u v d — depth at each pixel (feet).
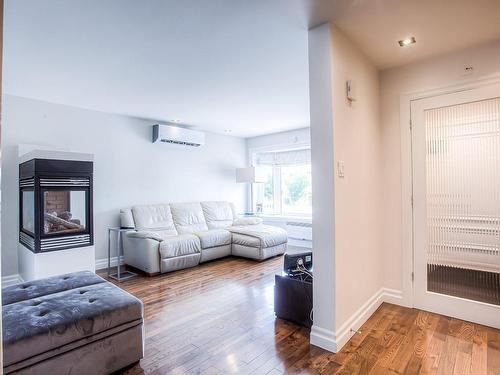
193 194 18.47
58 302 6.17
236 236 16.17
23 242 11.23
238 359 6.50
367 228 8.55
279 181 20.65
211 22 6.86
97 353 5.76
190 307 9.34
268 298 10.07
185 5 6.18
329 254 6.80
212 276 12.71
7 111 11.74
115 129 14.93
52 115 12.88
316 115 6.97
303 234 18.42
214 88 11.25
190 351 6.82
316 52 6.98
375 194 9.21
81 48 8.04
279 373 6.01
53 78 10.13
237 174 20.27
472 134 8.24
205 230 16.43
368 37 7.57
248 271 13.48
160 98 12.45
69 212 10.86
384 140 9.65
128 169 15.39
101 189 14.37
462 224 8.41
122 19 6.70
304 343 7.13
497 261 7.92
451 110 8.54
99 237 14.28
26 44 7.79
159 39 7.63
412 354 6.64
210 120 16.43
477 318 8.09
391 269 9.53
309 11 6.41
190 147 17.92
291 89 11.42
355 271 7.75
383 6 6.23
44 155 10.03
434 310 8.77
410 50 8.29
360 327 7.84
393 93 9.46
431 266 8.87
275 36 7.52
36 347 5.05
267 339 7.33
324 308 6.90
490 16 6.63
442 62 8.61
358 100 8.09
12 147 11.86
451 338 7.30
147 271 12.84
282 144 19.69
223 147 20.36
